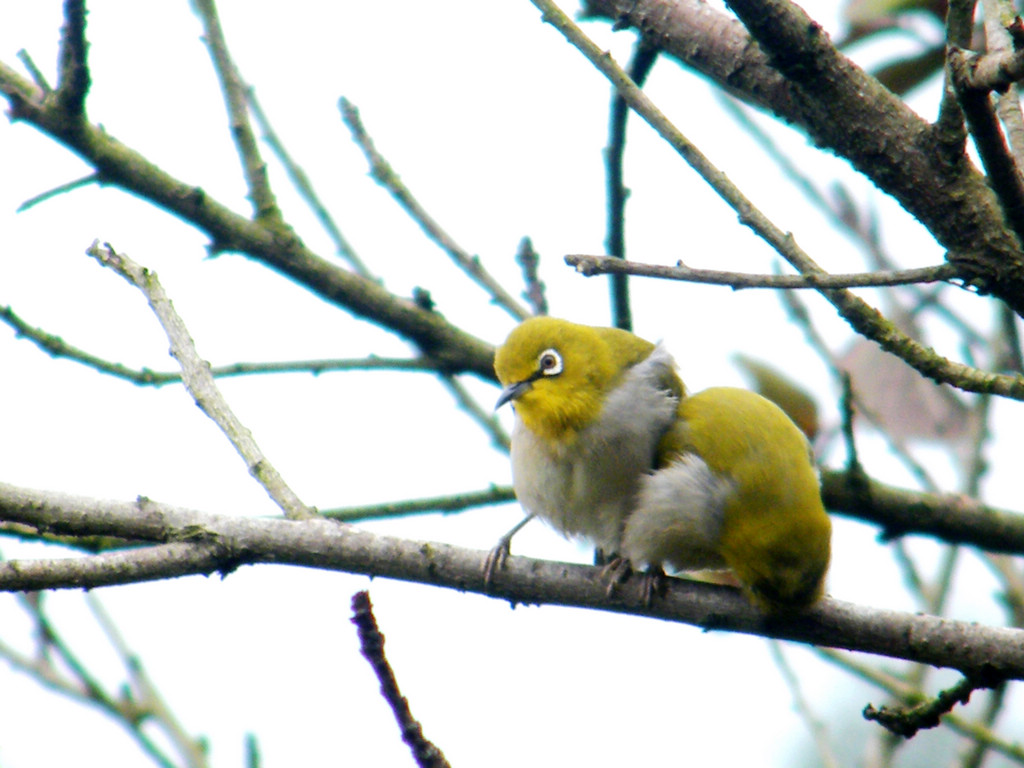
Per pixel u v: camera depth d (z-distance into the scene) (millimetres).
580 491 10180
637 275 6691
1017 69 6020
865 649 8359
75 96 10188
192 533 7461
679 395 10367
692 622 8578
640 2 9117
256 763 8797
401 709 6953
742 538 8617
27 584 6938
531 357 10297
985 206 7312
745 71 8672
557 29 7480
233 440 8070
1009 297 7289
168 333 8367
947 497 11586
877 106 7527
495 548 8305
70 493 7461
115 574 7172
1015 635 7969
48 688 10805
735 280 6645
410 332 11938
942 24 10727
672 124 7188
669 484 8953
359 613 6953
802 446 9117
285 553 7664
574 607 8406
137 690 11164
